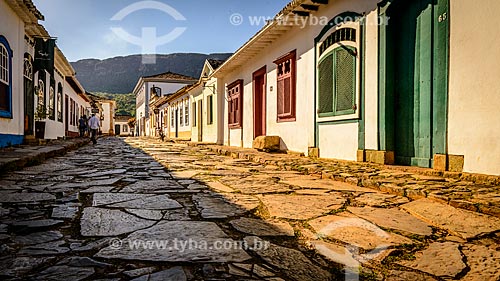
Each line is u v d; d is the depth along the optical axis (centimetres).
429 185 427
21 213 316
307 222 298
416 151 608
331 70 809
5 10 968
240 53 1291
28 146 1066
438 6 556
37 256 217
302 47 958
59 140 1697
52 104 1709
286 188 457
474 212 320
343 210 339
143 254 222
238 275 194
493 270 205
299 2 809
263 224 291
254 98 1326
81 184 477
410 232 273
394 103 655
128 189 442
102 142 2139
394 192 417
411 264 214
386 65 649
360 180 478
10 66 1004
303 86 953
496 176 450
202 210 335
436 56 562
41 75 1450
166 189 445
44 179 520
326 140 840
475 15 490
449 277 196
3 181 497
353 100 731
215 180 527
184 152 1227
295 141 1002
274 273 198
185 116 2667
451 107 531
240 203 365
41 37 1309
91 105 3750
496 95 462
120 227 278
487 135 474
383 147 654
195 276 192
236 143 1541
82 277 188
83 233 262
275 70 1142
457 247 241
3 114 951
